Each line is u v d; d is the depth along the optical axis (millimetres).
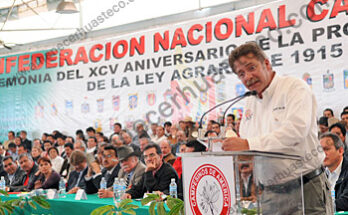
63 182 6039
